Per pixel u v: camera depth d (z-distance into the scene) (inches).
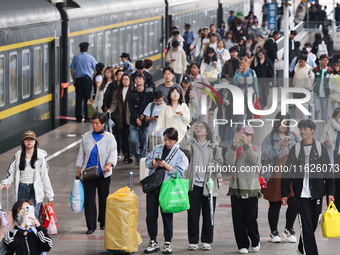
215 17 4128.9
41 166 1119.6
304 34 4101.9
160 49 3189.0
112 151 1172.5
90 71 2191.2
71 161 1724.9
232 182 1068.5
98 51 2442.2
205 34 3002.0
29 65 1963.6
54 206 1346.0
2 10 1819.6
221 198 1397.6
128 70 2042.3
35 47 1998.0
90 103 2190.0
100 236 1164.5
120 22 2655.0
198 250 1096.8
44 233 888.3
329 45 3152.1
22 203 887.7
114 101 1640.0
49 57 2103.8
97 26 2422.5
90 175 1159.0
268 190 1107.3
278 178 1099.3
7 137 1844.2
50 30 2092.8
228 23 4345.5
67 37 2181.3
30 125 1985.7
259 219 1258.0
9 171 1122.0
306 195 1027.3
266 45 2391.7
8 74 1833.2
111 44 2571.4
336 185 1185.4
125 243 1053.2
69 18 2186.3
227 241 1143.0
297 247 1104.2
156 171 1079.6
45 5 2095.2
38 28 2012.8
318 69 1948.8
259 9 5142.7
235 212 1072.8
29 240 884.0
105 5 2503.7
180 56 2422.5
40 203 1122.7
